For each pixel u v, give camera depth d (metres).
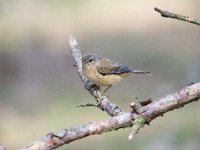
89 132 2.99
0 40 22.00
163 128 14.31
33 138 15.16
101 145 13.83
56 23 23.31
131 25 22.89
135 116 3.07
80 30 22.98
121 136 14.12
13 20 22.25
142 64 19.70
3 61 20.66
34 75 19.75
